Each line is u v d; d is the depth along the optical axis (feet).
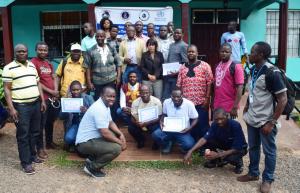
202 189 16.07
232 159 17.30
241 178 16.75
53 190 16.15
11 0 28.25
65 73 20.88
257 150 16.24
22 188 16.37
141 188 16.25
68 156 19.84
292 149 20.62
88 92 21.36
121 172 17.88
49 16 37.42
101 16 29.60
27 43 37.42
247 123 15.81
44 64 19.39
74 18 37.42
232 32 28.27
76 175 17.62
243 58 29.30
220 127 17.28
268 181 15.71
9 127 25.52
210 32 37.50
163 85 22.80
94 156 17.58
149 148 20.88
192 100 19.36
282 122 25.11
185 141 18.88
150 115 19.56
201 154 19.25
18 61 17.21
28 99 17.34
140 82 22.65
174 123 18.85
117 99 22.68
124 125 24.13
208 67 19.25
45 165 18.78
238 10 37.11
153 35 23.94
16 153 20.76
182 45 22.30
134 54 22.98
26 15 37.04
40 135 19.10
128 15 29.78
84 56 21.25
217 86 18.25
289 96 14.70
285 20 31.71
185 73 19.49
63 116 20.15
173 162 18.83
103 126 16.83
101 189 16.21
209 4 36.78
